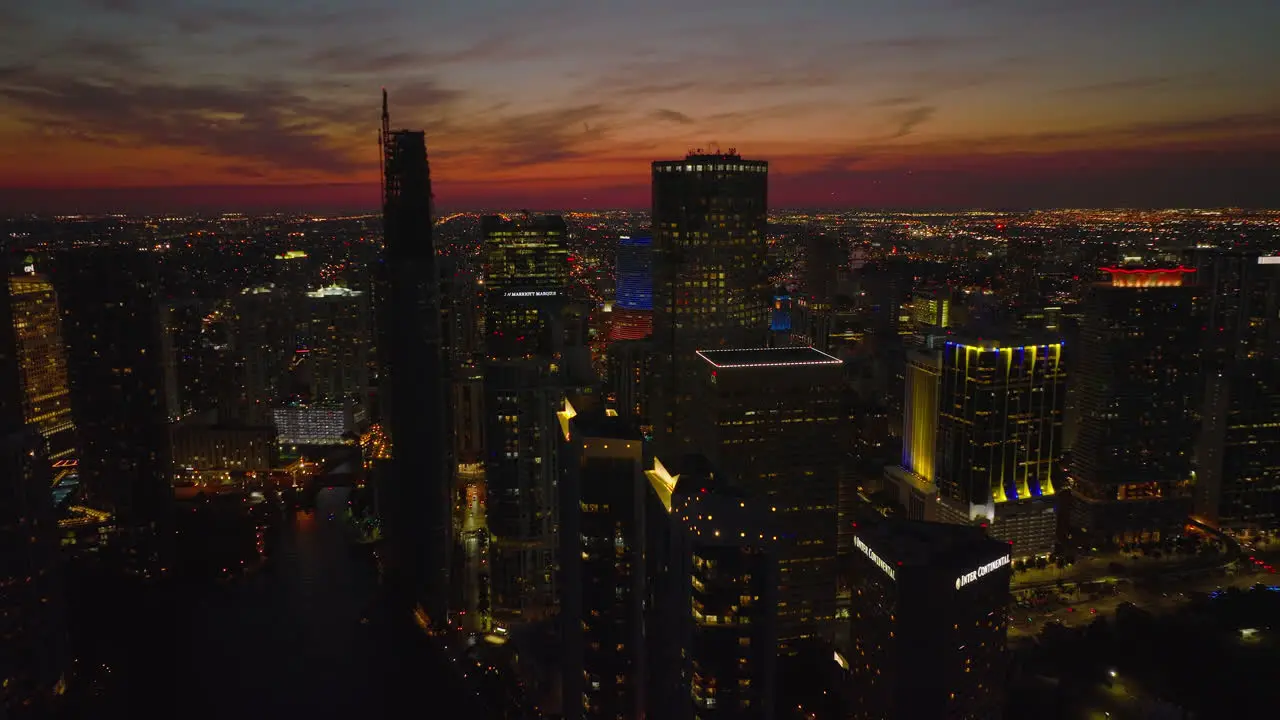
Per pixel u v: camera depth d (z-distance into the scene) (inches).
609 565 6771.7
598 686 6963.6
